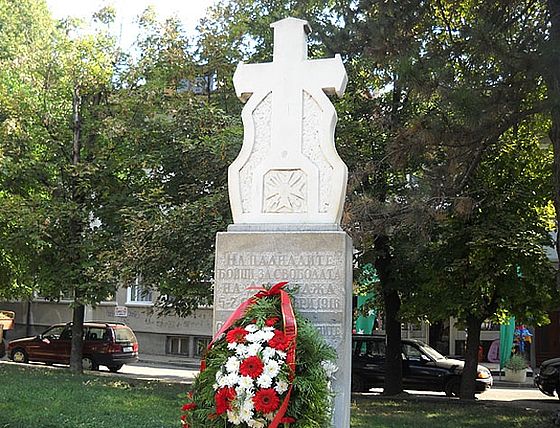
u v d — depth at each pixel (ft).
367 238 44.24
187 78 63.52
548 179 55.31
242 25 61.21
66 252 67.26
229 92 62.03
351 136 57.26
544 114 40.52
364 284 68.64
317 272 19.94
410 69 38.83
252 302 18.63
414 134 42.11
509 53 37.83
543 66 36.83
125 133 63.21
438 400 61.52
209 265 51.55
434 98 43.04
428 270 59.82
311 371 17.04
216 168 56.44
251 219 21.26
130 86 66.59
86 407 41.63
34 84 67.72
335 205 20.76
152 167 62.13
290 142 21.31
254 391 16.42
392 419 46.09
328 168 20.99
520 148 58.34
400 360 66.13
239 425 16.65
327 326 19.69
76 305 66.18
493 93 37.78
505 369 87.92
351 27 49.57
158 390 54.44
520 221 57.67
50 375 62.95
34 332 119.34
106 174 66.69
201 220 52.70
